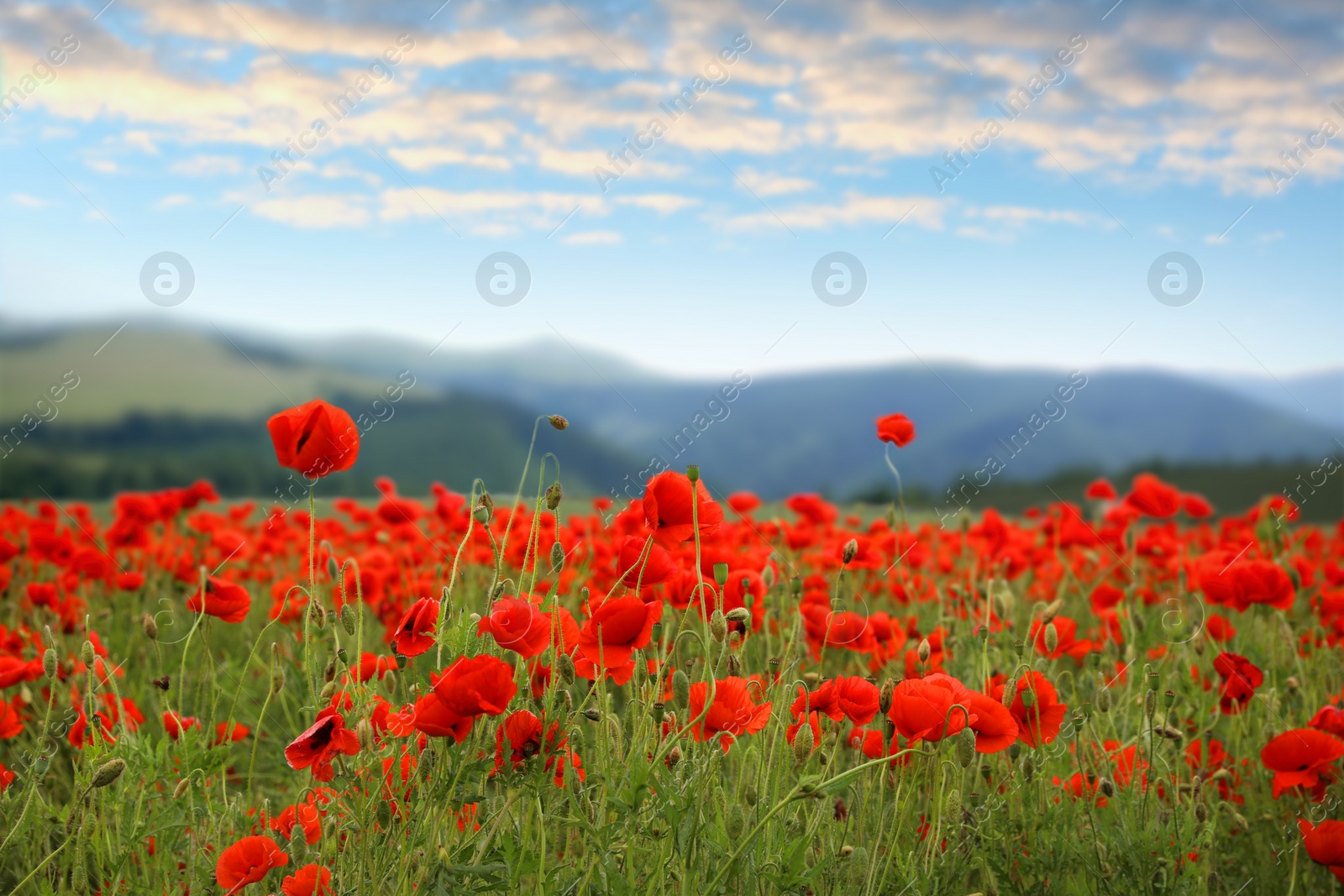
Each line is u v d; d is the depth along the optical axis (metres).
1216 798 2.48
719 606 1.91
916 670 2.81
